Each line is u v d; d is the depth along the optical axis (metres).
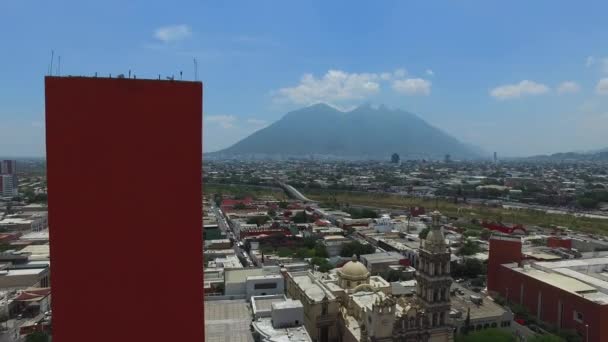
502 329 109.62
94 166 39.62
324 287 99.06
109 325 41.06
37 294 128.50
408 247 184.50
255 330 79.81
